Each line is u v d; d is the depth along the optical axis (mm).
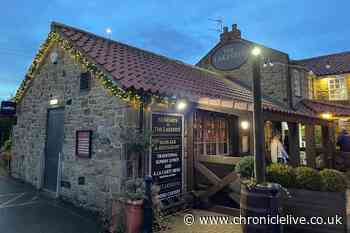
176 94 6633
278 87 13391
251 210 4785
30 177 9500
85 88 7383
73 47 7812
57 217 6215
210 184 7375
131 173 6141
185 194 7238
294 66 13672
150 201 5254
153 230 5438
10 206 6996
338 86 16484
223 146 9852
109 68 6598
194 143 8492
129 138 5988
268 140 12422
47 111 9008
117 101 6355
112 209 5504
